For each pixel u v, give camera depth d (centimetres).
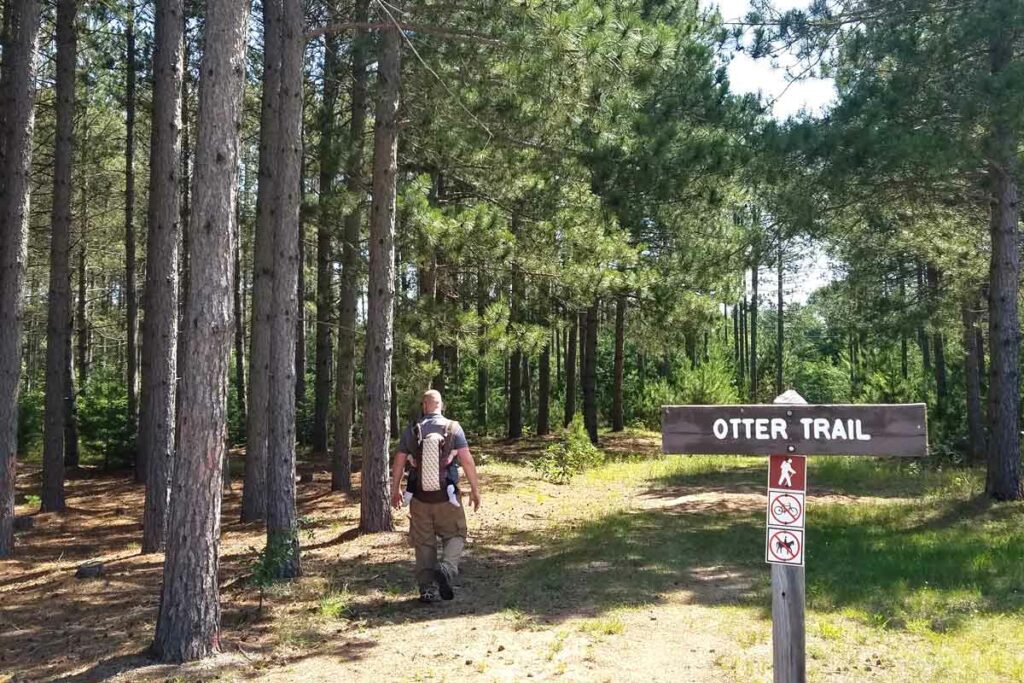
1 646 645
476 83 1109
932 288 1905
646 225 1997
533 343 1417
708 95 1762
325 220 1498
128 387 2219
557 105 1059
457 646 589
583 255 1428
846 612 659
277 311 887
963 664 525
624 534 1027
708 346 3706
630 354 3775
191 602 566
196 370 566
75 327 3325
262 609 699
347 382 1498
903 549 919
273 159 1308
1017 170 1159
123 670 543
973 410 1888
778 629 379
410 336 1345
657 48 994
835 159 1156
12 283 1086
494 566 864
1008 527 1051
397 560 887
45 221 2506
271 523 841
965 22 1117
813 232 1346
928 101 1146
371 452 1055
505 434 2986
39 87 1936
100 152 2194
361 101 1423
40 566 1032
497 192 1483
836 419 374
